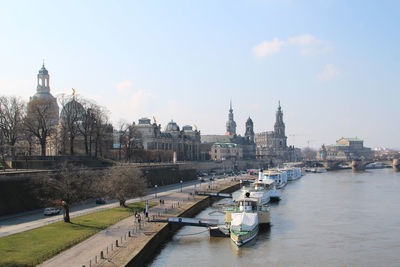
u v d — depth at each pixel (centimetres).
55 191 9581
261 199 13838
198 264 7125
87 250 6488
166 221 9262
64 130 16288
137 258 6353
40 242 6750
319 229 10069
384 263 7375
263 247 8288
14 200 9712
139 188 11175
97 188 11350
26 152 14450
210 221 10119
